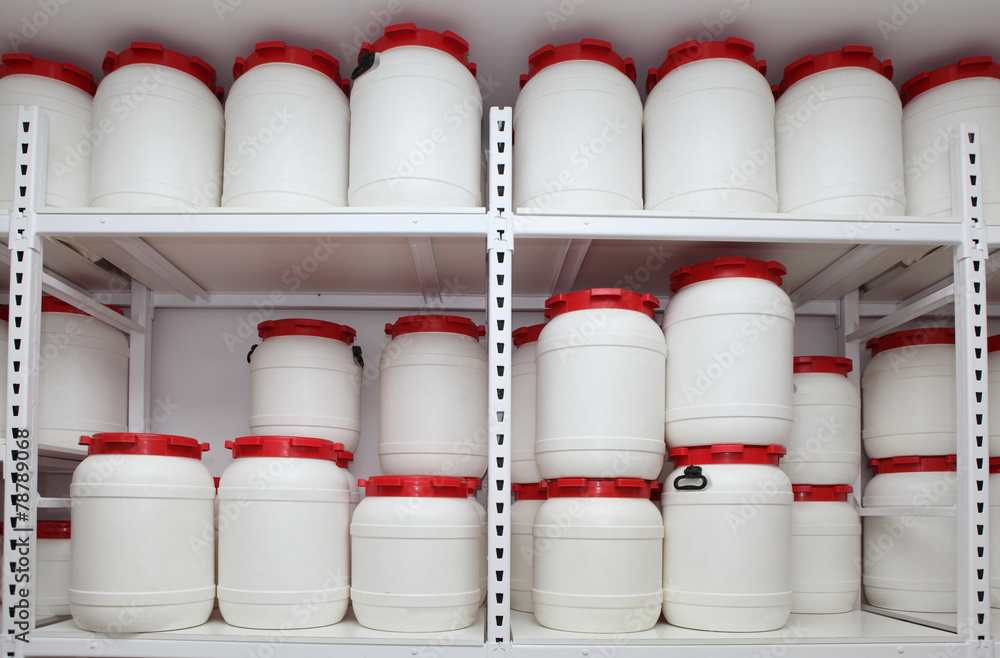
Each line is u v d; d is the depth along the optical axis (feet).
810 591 5.00
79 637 4.07
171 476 4.25
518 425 5.21
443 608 4.22
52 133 4.76
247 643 4.01
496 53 5.39
